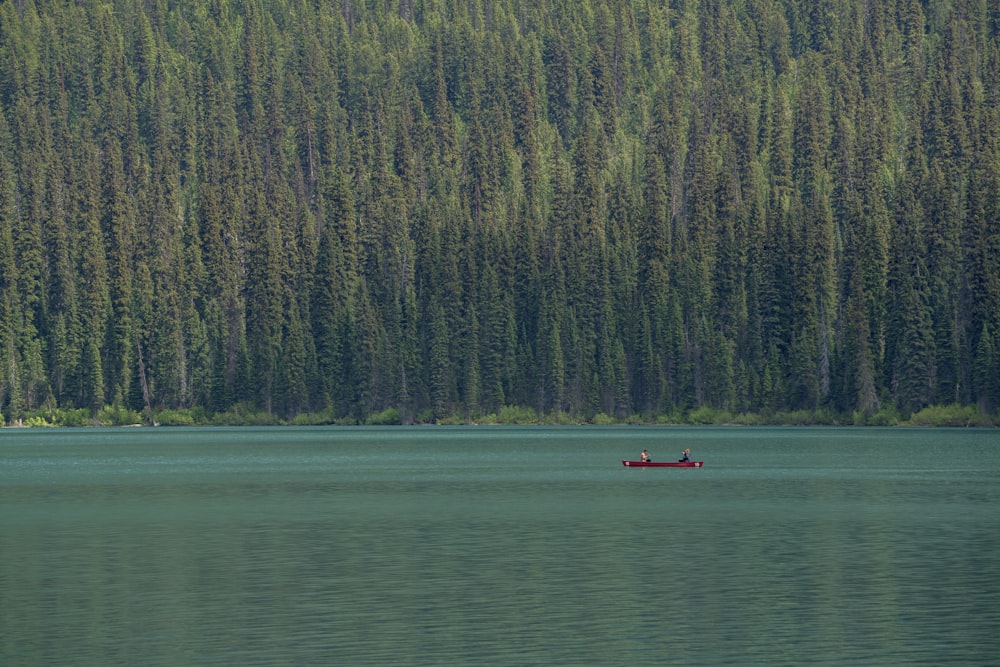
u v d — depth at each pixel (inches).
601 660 3651.6
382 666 3587.6
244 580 4845.0
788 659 3656.5
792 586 4690.0
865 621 4106.8
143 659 3668.8
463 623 4092.0
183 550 5610.2
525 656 3690.9
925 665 3587.6
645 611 4261.8
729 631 3978.8
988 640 3855.8
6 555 5482.3
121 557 5418.3
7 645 3826.3
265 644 3828.7
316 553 5502.0
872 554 5423.2
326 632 3978.8
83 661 3649.1
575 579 4840.1
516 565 5167.3
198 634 3954.2
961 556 5359.3
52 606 4375.0
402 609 4301.2
